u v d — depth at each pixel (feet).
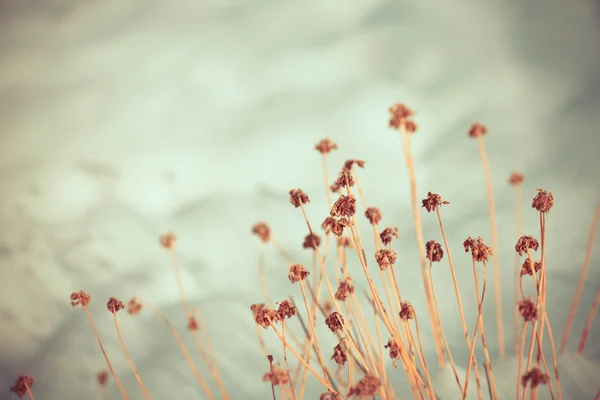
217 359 3.54
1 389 3.58
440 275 3.59
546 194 3.06
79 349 3.65
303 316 3.57
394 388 3.32
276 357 3.50
